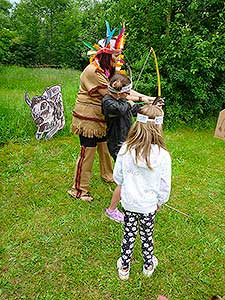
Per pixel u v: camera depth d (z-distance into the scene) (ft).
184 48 17.97
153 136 7.12
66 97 21.97
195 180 12.91
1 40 41.70
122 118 9.54
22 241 9.02
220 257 8.78
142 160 7.07
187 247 9.07
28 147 14.96
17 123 16.38
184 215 10.49
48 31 50.39
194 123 19.69
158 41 19.08
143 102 9.96
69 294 7.52
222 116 7.94
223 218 10.51
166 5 18.45
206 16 18.79
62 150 14.84
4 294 7.43
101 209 10.60
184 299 7.55
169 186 7.38
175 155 15.12
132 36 19.56
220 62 18.49
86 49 24.59
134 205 7.37
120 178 7.53
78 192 11.11
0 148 14.73
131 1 19.54
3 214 10.14
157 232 9.58
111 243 9.07
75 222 9.88
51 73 36.70
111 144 9.87
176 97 19.07
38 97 15.16
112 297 7.52
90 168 10.92
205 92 18.84
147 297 7.56
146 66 18.94
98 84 9.82
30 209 10.46
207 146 16.62
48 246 8.87
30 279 7.85
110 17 21.03
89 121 10.21
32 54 50.14
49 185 11.89
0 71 36.83
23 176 12.45
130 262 8.44
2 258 8.41
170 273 8.20
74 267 8.23
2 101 20.13
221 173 13.69
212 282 8.00
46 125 15.61
